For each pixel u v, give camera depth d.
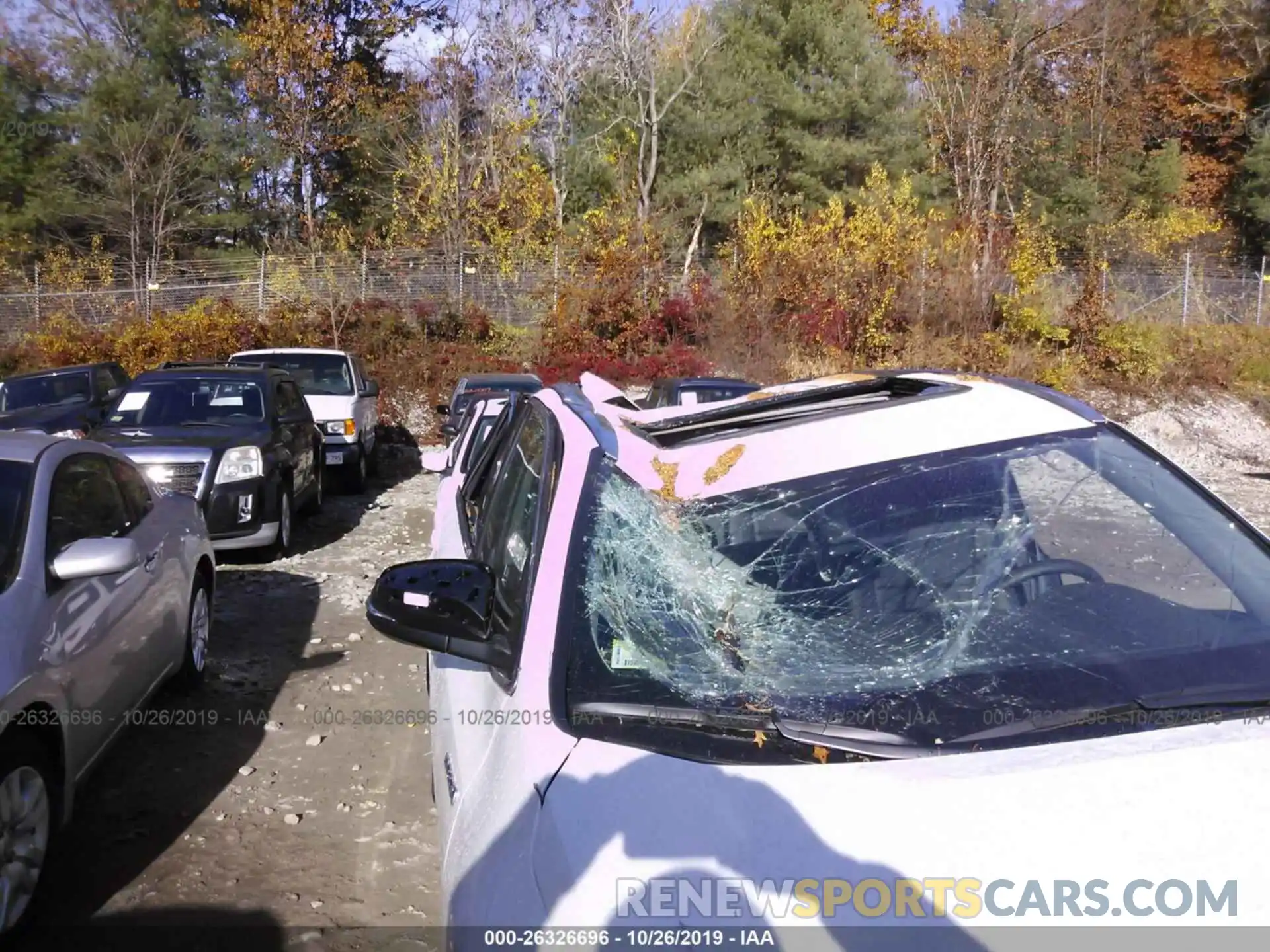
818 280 23.75
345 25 35.16
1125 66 37.09
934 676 2.43
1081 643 2.57
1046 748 2.11
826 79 35.47
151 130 33.38
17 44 34.44
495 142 30.62
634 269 24.67
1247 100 37.28
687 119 35.09
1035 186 35.12
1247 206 36.34
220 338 22.12
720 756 2.10
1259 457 20.67
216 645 7.04
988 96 29.72
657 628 2.52
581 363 22.86
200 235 36.12
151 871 4.07
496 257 27.27
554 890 1.84
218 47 35.81
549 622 2.47
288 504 10.17
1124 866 1.80
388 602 2.66
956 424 3.22
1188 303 25.98
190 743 5.36
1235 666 2.46
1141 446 3.20
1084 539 2.87
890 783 1.99
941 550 2.83
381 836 4.38
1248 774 1.99
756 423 3.46
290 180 36.88
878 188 27.39
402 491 15.27
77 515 4.67
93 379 14.74
